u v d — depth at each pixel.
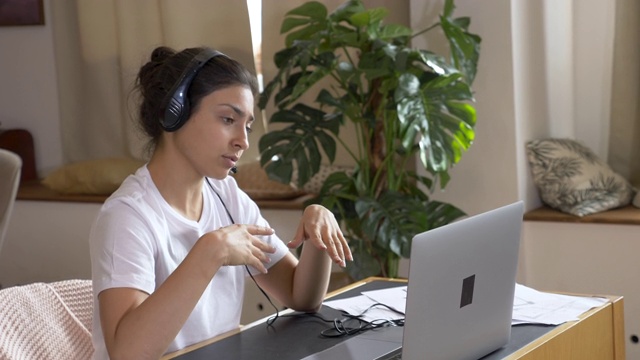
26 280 4.63
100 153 4.78
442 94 3.28
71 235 4.49
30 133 4.98
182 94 1.77
